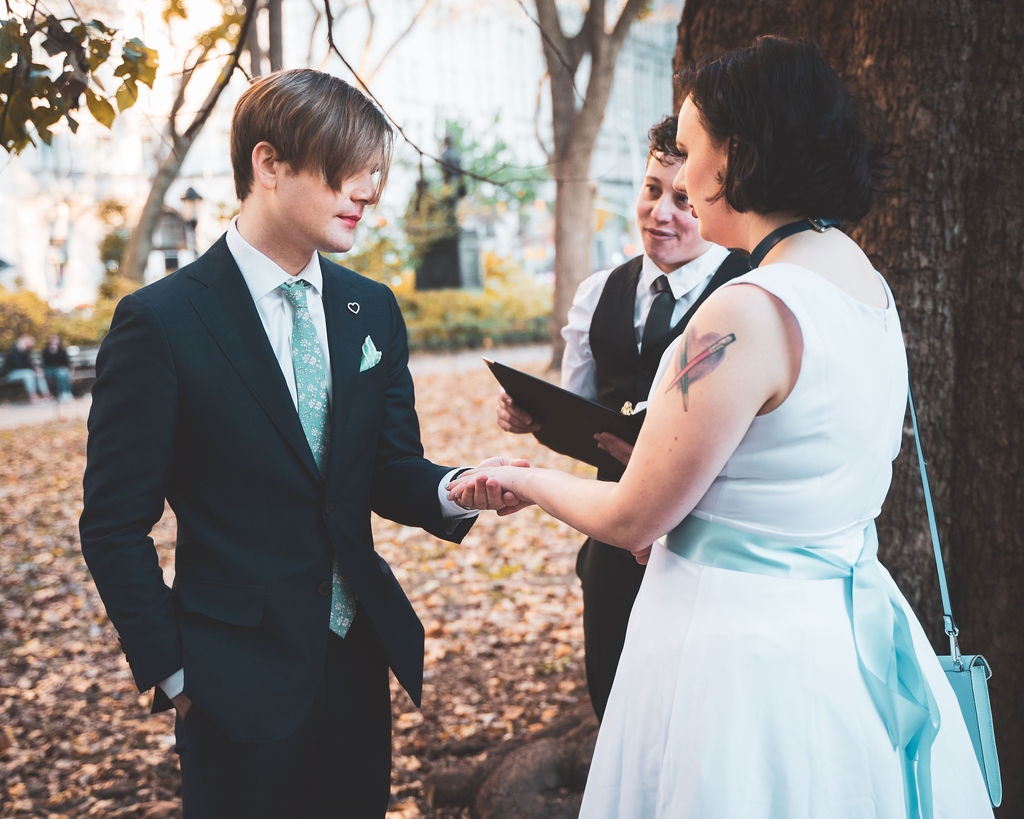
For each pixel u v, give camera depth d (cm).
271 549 191
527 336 2339
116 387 181
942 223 237
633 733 150
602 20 1312
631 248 3092
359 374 202
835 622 142
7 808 333
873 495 148
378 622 203
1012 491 236
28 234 2317
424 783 333
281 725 186
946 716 155
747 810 136
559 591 577
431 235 2080
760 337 131
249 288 193
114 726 408
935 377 243
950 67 230
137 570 180
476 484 180
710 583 142
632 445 212
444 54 2759
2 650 520
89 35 250
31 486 975
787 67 136
